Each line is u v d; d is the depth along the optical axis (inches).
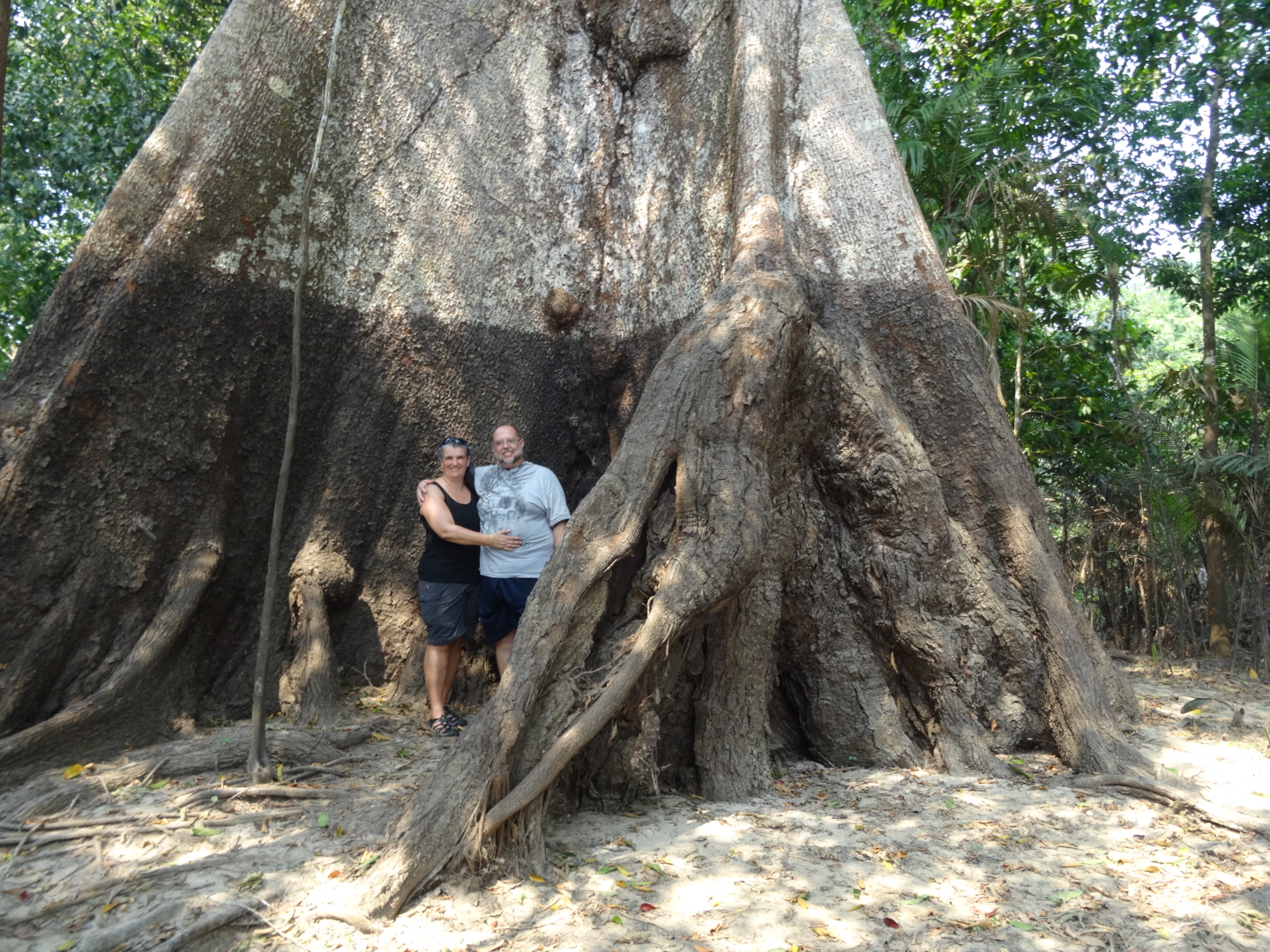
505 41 239.8
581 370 232.8
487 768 126.7
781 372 163.8
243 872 121.2
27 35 497.7
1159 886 123.0
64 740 160.4
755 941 107.7
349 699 206.5
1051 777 169.9
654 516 158.2
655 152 241.3
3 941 105.7
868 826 144.2
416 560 218.8
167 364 188.2
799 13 234.8
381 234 221.0
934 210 364.2
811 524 187.9
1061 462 429.4
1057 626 185.5
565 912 114.0
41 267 531.5
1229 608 307.4
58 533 175.3
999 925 112.2
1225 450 343.3
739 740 164.4
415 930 108.9
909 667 185.0
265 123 204.8
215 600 195.2
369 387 216.7
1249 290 412.2
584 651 143.3
